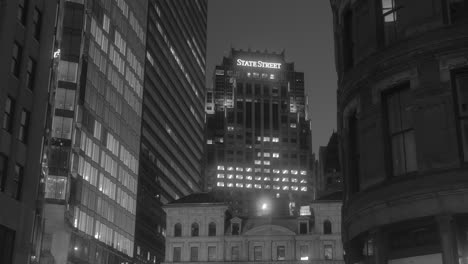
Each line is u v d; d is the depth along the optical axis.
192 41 184.50
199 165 184.75
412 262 20.12
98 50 100.25
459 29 20.16
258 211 148.50
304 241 97.38
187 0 179.88
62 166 79.75
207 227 100.38
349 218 23.88
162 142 141.00
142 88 126.38
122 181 110.00
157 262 132.75
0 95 42.56
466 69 20.00
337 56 27.67
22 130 47.06
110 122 104.81
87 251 89.50
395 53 21.73
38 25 50.81
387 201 20.84
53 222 77.12
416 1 21.66
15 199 44.81
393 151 21.66
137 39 124.88
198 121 186.62
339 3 26.98
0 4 43.75
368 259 22.62
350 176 24.44
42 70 50.59
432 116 20.14
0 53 42.78
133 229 115.00
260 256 97.56
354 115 24.77
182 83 166.62
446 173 19.23
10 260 43.22
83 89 91.19
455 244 18.61
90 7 96.31
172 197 148.25
